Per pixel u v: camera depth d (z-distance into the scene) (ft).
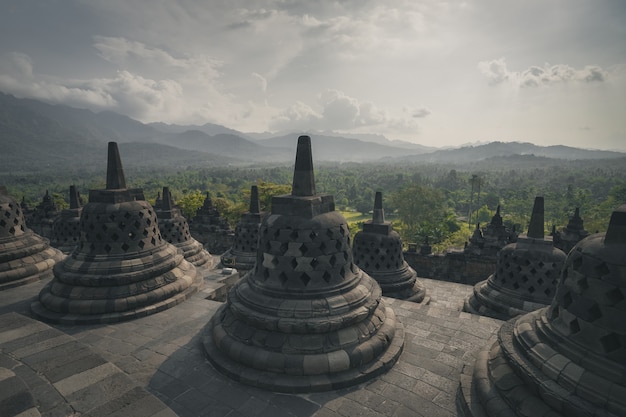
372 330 30.94
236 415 24.36
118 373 19.84
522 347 22.66
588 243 21.42
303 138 31.68
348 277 32.68
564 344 20.75
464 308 52.16
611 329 18.89
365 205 385.09
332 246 31.27
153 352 32.22
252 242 75.77
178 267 46.52
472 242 81.71
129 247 41.63
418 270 85.71
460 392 25.89
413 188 268.21
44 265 50.26
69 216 78.89
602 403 17.83
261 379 27.20
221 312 35.81
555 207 357.41
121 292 39.14
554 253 44.68
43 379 19.07
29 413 15.69
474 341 34.78
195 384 27.63
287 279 30.55
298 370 27.27
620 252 19.12
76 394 18.04
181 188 514.68
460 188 521.24
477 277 79.82
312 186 32.35
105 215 40.52
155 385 27.48
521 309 43.70
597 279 19.67
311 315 28.68
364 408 25.13
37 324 25.05
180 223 72.84
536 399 20.57
